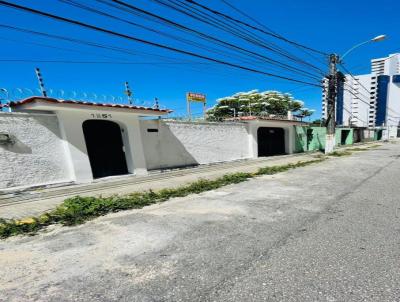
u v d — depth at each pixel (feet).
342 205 17.25
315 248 10.79
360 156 54.03
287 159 51.60
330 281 8.35
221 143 45.70
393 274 8.65
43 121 25.64
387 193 20.54
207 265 9.62
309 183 25.57
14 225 14.39
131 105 30.94
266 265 9.50
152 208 18.01
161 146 36.45
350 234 12.20
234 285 8.27
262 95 141.38
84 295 7.95
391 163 41.04
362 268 9.09
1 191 22.43
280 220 14.49
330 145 60.54
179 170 37.01
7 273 9.45
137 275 9.06
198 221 14.73
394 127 195.21
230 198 20.12
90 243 12.03
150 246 11.49
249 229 13.21
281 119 56.54
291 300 7.44
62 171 26.81
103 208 17.53
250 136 52.11
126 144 32.73
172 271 9.26
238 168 39.91
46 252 11.18
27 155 24.48
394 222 13.73
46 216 15.98
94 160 30.78
